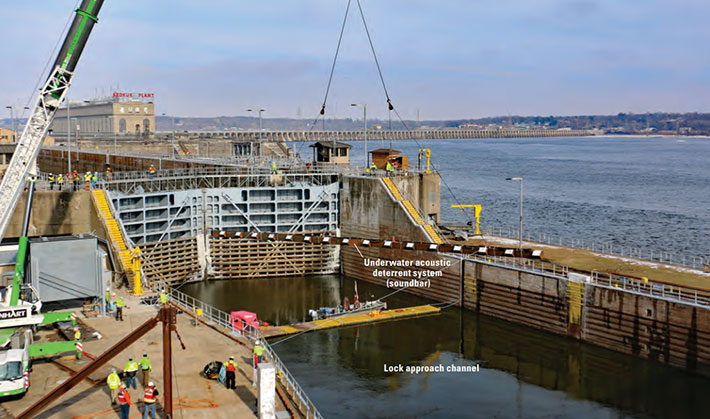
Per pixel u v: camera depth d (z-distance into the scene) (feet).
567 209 515.50
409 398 173.78
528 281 227.61
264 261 302.86
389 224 286.25
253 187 302.04
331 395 175.42
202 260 298.15
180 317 178.81
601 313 207.10
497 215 490.49
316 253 308.40
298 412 121.19
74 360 142.72
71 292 176.14
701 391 176.45
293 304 260.01
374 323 235.40
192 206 295.69
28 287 162.20
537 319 226.58
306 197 311.27
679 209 511.81
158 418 115.96
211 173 344.90
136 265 207.10
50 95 179.42
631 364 194.80
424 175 313.94
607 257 244.83
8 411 117.80
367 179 295.28
